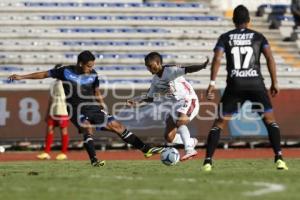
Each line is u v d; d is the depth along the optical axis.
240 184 28.12
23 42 86.56
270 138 35.75
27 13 90.12
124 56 86.00
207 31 92.25
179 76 39.16
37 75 39.75
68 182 29.56
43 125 68.06
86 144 40.47
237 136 70.62
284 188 26.61
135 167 41.09
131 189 26.53
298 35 93.81
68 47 86.50
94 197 24.08
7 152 66.88
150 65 39.31
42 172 36.81
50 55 85.50
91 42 87.50
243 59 34.03
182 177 31.70
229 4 98.25
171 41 89.75
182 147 68.00
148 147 40.19
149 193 25.14
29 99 68.12
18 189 26.95
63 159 55.50
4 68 82.00
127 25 91.06
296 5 97.31
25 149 69.38
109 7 92.44
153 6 93.88
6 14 89.50
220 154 61.78
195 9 94.62
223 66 85.06
